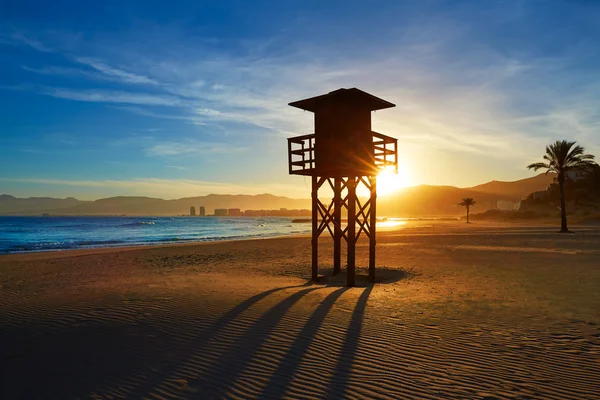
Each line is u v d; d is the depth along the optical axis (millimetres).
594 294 11750
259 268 19281
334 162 14102
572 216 95375
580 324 8453
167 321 8656
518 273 16156
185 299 10844
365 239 40656
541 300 10938
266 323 8461
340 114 14164
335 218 17297
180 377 5879
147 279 15297
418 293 12102
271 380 5750
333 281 15516
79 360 6555
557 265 18406
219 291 12125
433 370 6051
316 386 5543
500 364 6270
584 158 46906
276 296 11297
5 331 8148
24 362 6496
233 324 8398
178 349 6980
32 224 120938
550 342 7293
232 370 6102
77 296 11617
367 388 5461
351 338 7527
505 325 8406
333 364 6297
